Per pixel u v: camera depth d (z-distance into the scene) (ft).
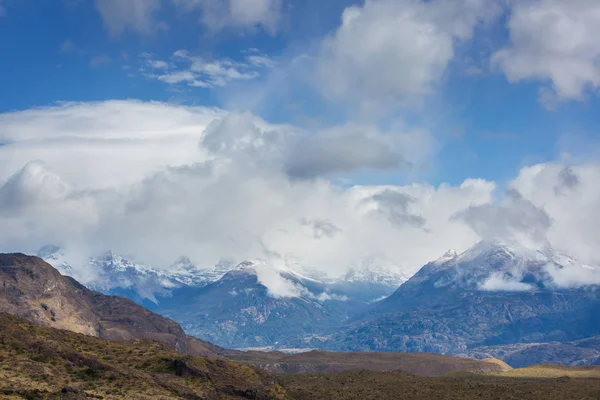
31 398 496.64
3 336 605.73
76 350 644.27
